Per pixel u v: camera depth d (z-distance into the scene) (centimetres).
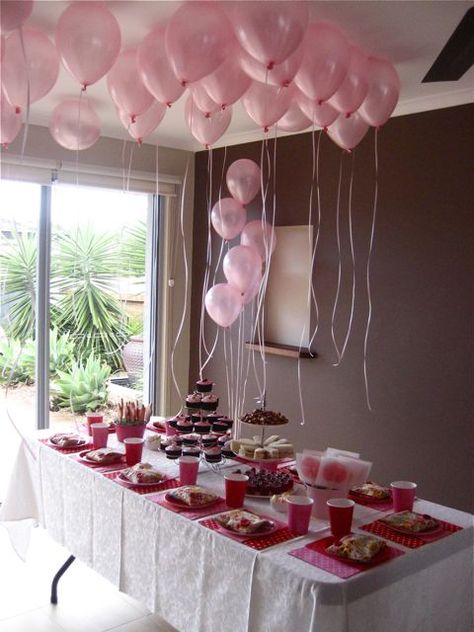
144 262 455
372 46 257
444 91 306
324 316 372
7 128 267
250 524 183
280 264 399
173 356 464
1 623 268
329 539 182
